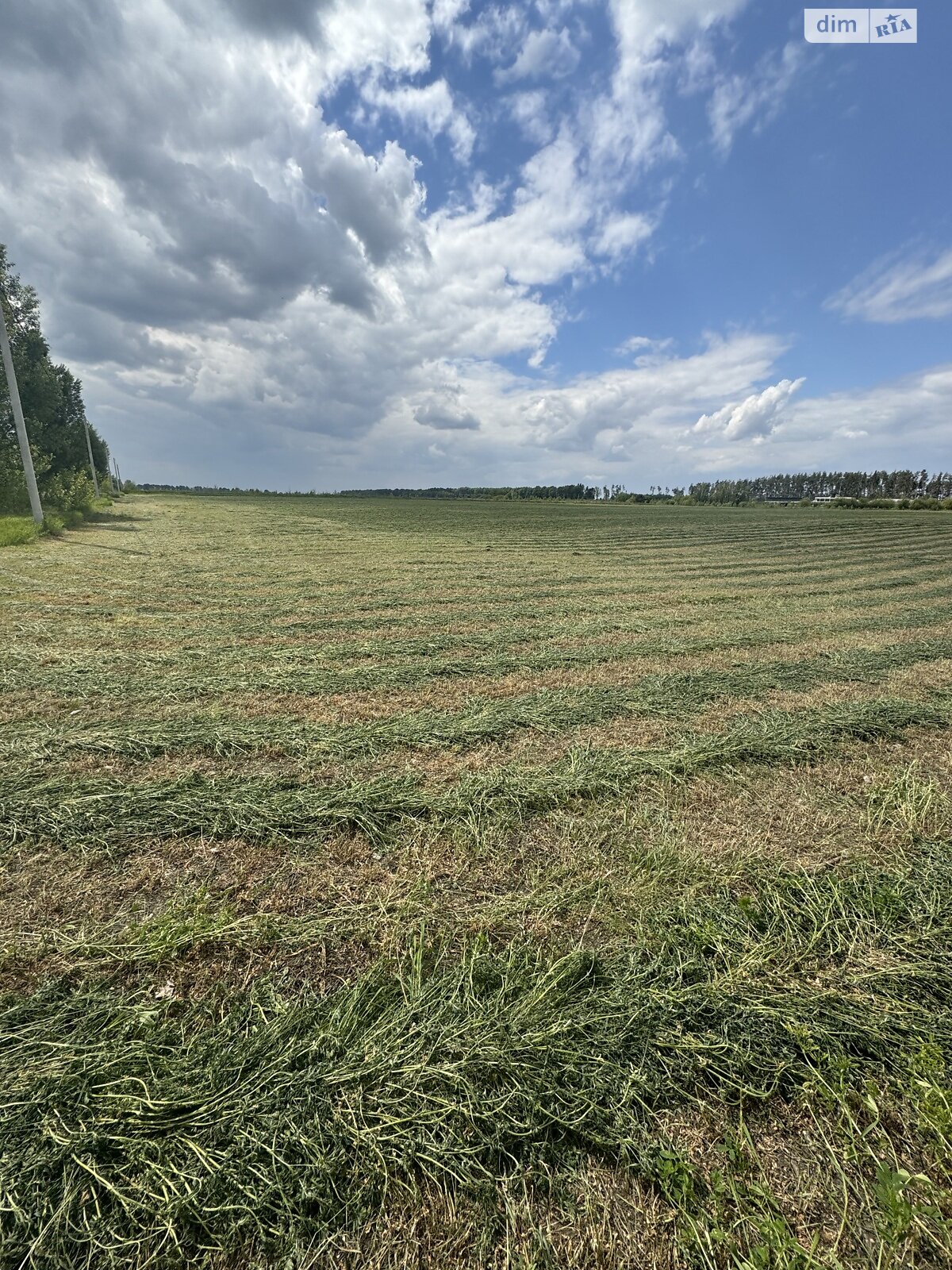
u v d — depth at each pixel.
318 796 3.58
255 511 44.69
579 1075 1.87
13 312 27.36
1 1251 1.42
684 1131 1.74
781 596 11.69
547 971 2.27
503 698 5.61
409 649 7.23
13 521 19.17
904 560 18.73
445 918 2.60
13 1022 2.00
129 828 3.19
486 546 22.00
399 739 4.54
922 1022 2.09
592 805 3.61
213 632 7.86
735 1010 2.11
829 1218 1.54
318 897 2.72
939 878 2.95
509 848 3.15
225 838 3.15
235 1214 1.51
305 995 2.17
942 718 5.22
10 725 4.56
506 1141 1.70
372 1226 1.50
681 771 4.09
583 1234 1.49
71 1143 1.62
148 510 39.88
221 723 4.75
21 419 18.02
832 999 2.18
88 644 6.99
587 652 7.22
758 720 5.11
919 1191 1.59
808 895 2.77
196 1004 2.12
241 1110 1.72
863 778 4.09
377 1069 1.85
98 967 2.27
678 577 14.37
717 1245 1.47
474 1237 1.48
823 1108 1.81
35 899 2.64
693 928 2.53
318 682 5.93
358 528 30.75
